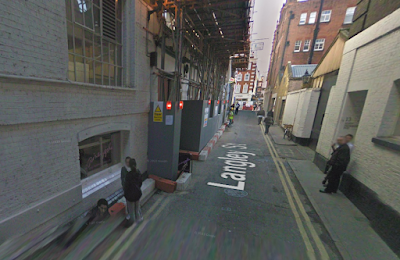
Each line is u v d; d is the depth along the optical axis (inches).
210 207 155.8
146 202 161.2
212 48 382.9
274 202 166.2
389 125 136.6
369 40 167.8
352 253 106.7
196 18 248.2
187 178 196.2
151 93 198.5
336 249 112.9
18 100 84.2
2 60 77.3
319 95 351.9
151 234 120.0
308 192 179.2
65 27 103.5
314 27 801.6
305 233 127.0
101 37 139.3
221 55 454.0
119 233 117.3
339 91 217.5
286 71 577.9
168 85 253.8
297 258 106.2
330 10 773.9
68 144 113.2
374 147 142.1
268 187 195.2
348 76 200.8
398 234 106.0
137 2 161.6
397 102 133.7
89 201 134.8
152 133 191.5
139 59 173.2
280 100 642.2
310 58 814.5
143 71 181.3
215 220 138.3
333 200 164.7
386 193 122.7
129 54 165.8
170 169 189.9
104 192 150.0
